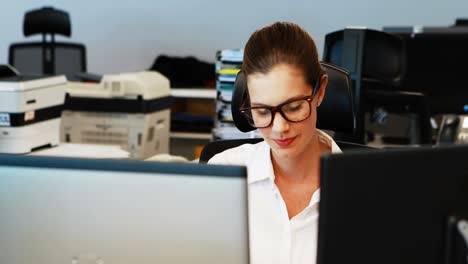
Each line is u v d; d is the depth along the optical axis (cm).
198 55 540
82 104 362
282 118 127
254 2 527
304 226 132
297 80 126
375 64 264
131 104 359
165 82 379
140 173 91
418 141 290
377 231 83
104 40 548
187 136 452
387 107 288
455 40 320
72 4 545
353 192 82
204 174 90
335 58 274
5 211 95
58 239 95
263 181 137
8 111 269
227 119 291
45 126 288
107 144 364
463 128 194
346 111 167
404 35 324
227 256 91
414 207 84
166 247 92
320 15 521
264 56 127
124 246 93
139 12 541
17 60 498
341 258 83
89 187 93
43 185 94
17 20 551
